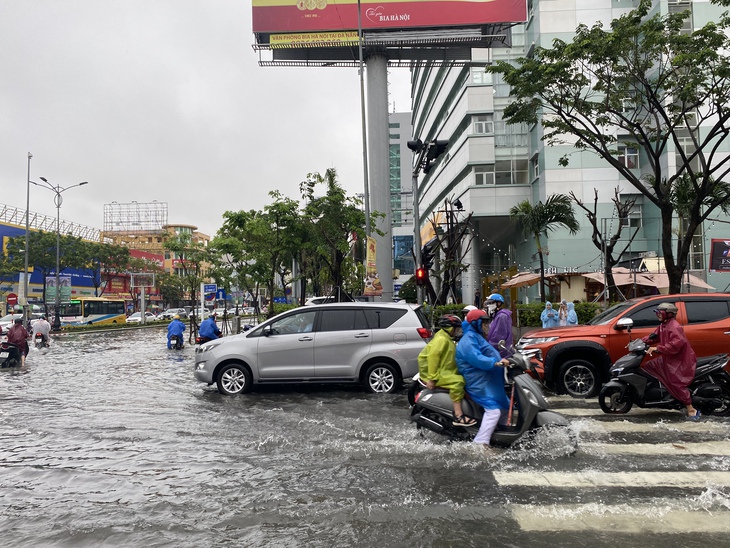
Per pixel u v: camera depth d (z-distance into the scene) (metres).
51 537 4.07
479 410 6.22
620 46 14.13
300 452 6.24
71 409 9.36
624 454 6.04
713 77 13.86
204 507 4.61
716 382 7.94
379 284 18.48
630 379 7.88
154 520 4.35
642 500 4.62
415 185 17.38
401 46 28.22
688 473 5.35
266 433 7.20
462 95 38.66
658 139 15.52
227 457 6.12
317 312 10.59
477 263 41.53
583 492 4.83
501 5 27.83
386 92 28.50
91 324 45.88
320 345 10.31
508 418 6.20
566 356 9.62
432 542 3.88
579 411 8.33
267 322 10.65
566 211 22.20
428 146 15.90
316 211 20.33
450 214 23.69
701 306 9.24
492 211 36.66
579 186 32.56
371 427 7.39
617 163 15.77
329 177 21.27
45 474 5.63
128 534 4.11
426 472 5.44
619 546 3.77
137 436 7.24
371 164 27.27
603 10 32.53
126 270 69.19
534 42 33.66
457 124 40.44
